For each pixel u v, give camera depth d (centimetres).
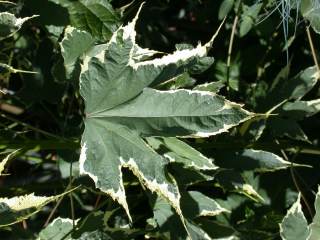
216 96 24
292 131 35
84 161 25
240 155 34
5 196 33
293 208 29
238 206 36
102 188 25
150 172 25
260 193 36
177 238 31
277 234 33
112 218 35
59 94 36
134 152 25
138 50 27
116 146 25
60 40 33
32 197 24
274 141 36
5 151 29
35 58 35
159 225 31
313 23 33
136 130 25
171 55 25
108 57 25
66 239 29
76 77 30
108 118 26
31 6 32
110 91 25
